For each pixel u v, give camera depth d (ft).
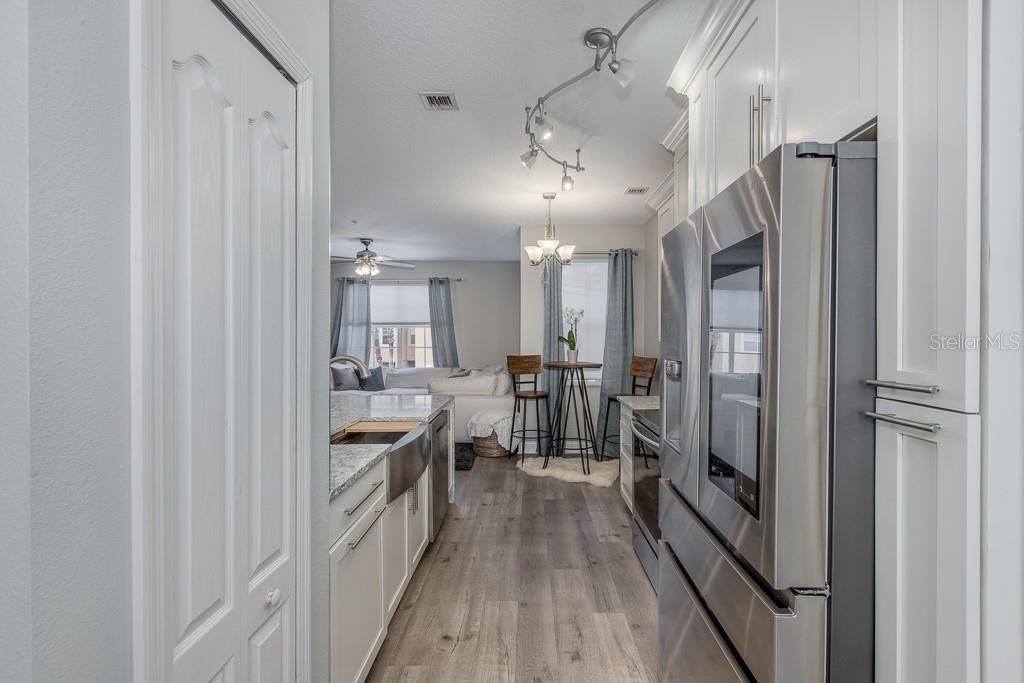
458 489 14.96
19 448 1.76
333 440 8.07
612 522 12.23
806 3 3.92
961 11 2.45
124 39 2.14
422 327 27.25
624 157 11.45
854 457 3.20
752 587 3.67
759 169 3.51
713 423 4.47
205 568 2.78
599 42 6.82
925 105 2.70
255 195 3.32
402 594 8.09
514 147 10.82
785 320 3.23
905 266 2.89
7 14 1.74
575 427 19.04
